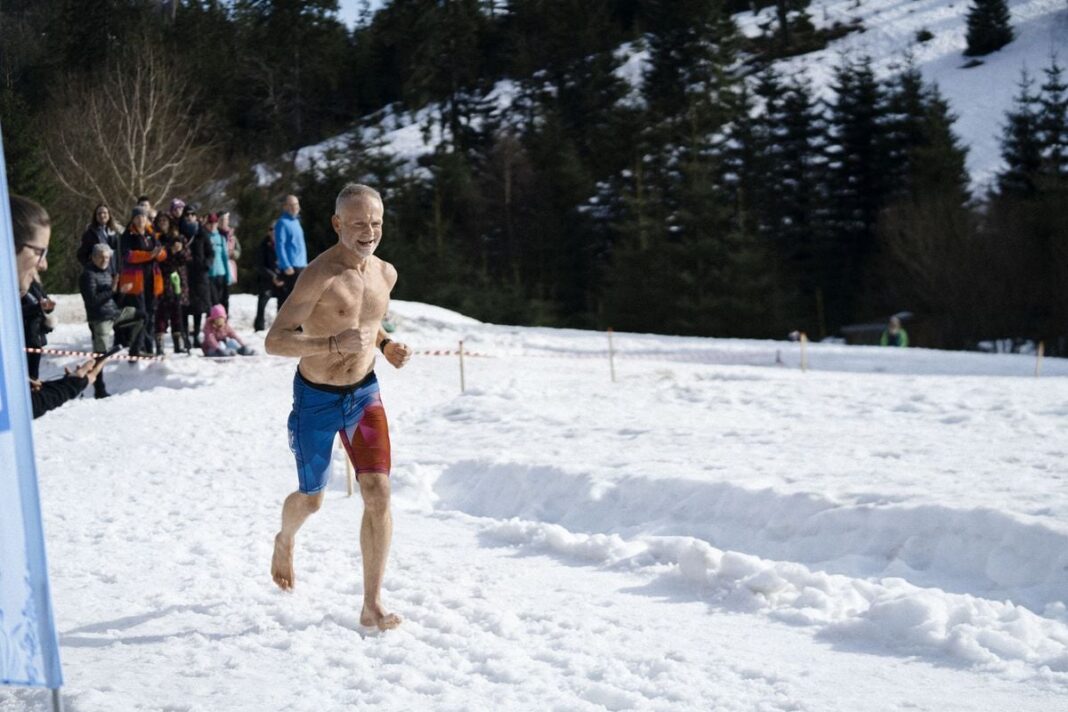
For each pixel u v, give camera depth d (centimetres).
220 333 1811
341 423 542
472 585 606
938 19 8188
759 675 458
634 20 8162
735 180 5791
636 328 5084
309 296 527
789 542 668
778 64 7762
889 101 5709
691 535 712
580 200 5878
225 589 613
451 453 974
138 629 543
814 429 1023
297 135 6919
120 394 1581
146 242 1706
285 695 445
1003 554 576
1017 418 1062
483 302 4909
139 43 4988
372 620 527
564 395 1363
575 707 420
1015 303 4300
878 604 514
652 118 6203
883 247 4797
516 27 7988
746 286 4919
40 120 4441
